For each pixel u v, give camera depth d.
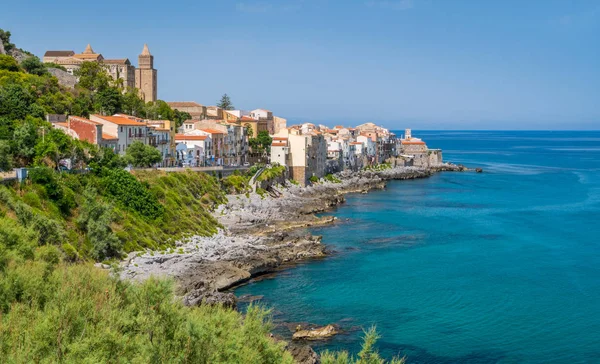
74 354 40.75
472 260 121.00
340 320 85.88
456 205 198.75
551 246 133.88
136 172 133.62
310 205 183.25
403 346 77.19
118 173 120.56
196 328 44.06
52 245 79.50
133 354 43.06
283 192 197.88
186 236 121.38
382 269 113.62
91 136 135.00
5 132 117.75
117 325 46.31
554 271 112.44
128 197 116.81
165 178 138.12
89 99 186.50
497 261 120.19
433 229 154.38
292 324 83.25
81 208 103.69
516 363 72.88
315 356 69.94
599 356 74.81
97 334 43.59
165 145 175.75
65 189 104.06
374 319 86.50
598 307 92.12
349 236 144.62
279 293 98.31
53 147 113.44
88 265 76.75
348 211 185.25
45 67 198.38
